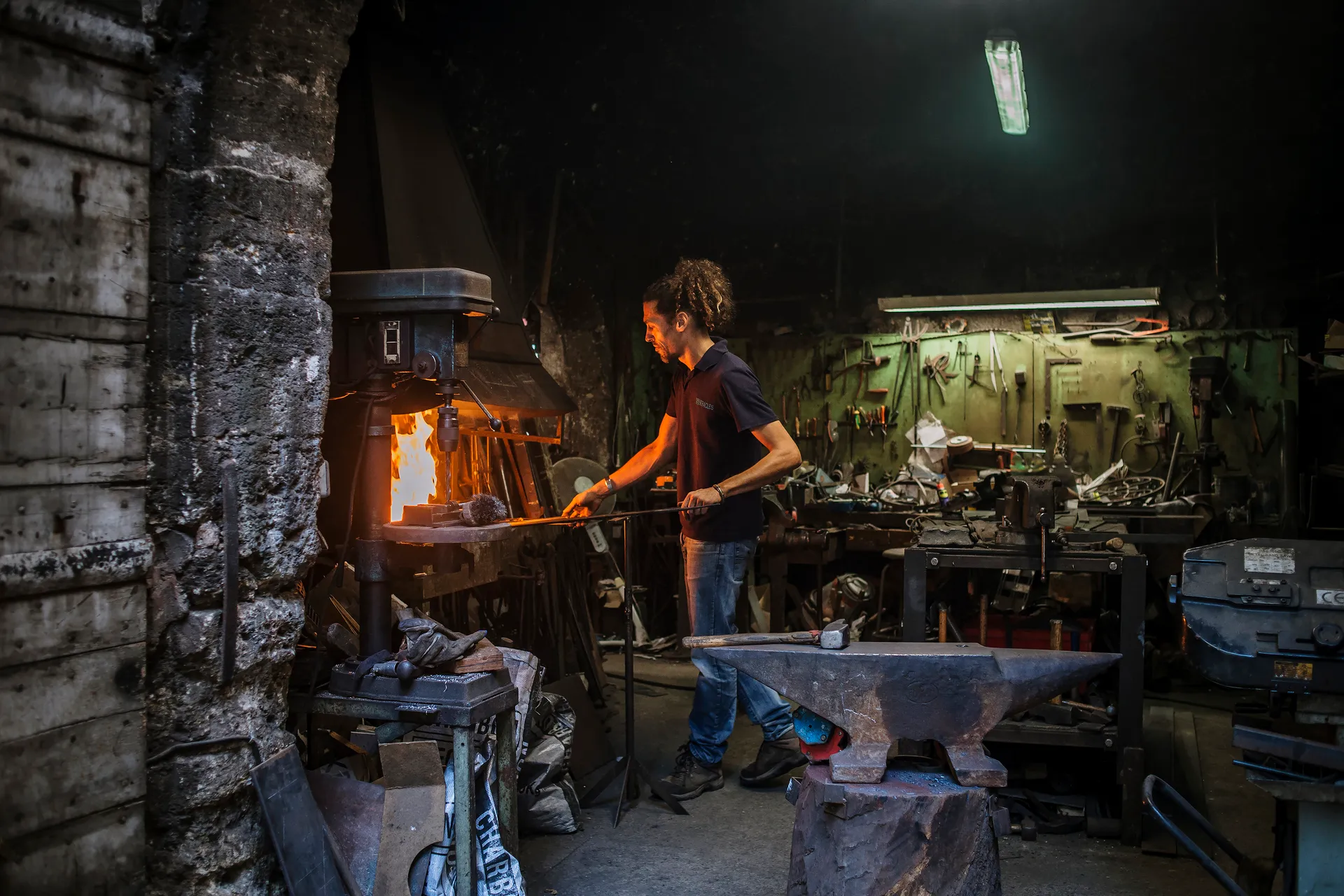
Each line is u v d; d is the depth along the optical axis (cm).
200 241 225
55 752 199
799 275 718
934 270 696
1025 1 586
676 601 656
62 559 198
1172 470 629
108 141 206
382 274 267
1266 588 251
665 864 335
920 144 680
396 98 407
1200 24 588
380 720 266
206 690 231
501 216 572
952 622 393
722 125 675
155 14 216
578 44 582
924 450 662
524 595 477
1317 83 598
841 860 244
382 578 276
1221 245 641
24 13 190
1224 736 479
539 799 354
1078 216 667
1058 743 359
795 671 262
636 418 716
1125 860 341
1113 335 651
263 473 240
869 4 589
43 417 196
